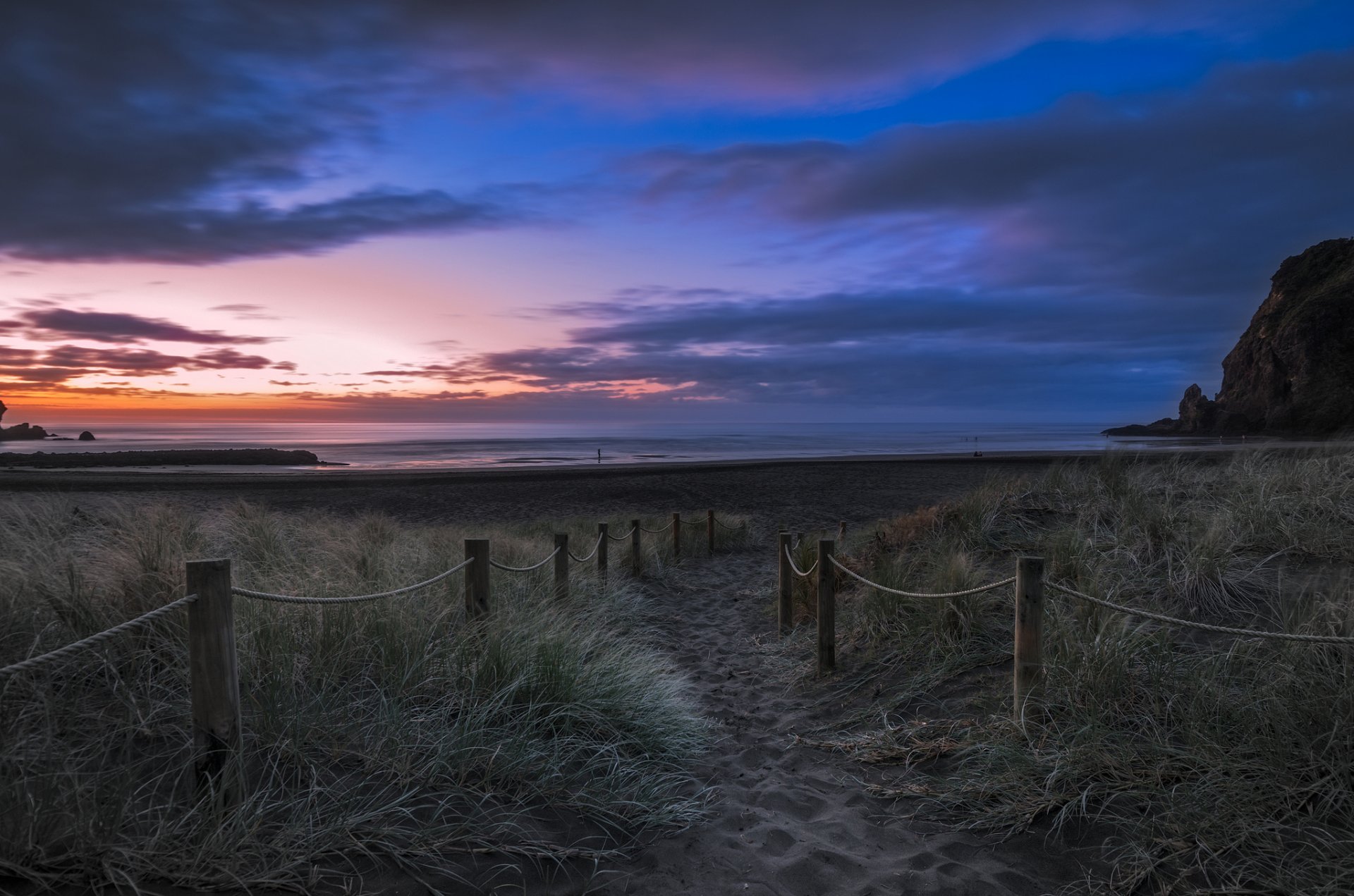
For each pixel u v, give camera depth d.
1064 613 5.36
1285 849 2.96
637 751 4.31
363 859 2.86
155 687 3.65
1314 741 3.30
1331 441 9.20
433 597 5.65
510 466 46.00
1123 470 8.63
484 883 2.87
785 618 7.48
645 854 3.30
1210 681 3.97
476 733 3.69
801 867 3.23
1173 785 3.38
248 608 4.41
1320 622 4.40
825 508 20.70
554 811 3.45
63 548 5.68
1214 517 6.63
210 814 2.73
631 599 8.95
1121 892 2.90
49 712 3.00
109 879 2.39
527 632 4.86
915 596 4.83
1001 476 9.69
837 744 4.61
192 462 46.22
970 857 3.26
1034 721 4.02
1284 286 91.75
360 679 4.24
